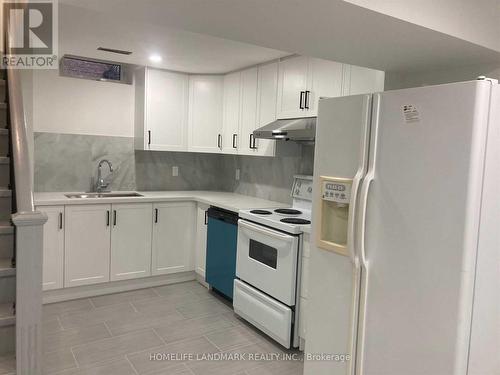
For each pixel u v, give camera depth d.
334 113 2.05
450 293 1.57
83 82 4.06
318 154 2.17
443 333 1.60
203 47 3.26
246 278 3.29
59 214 3.53
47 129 3.92
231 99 4.20
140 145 4.25
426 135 1.63
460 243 1.54
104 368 2.59
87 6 1.67
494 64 2.15
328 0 1.48
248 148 3.93
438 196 1.60
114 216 3.79
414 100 1.67
